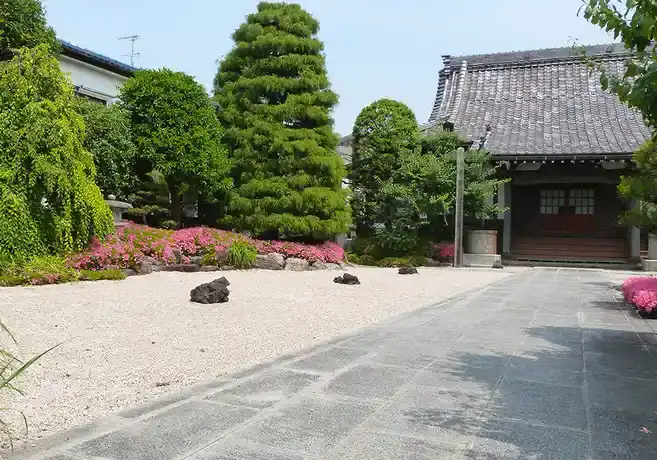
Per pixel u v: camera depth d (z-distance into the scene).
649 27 3.25
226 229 16.97
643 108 3.61
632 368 4.22
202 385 3.68
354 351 4.79
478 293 9.55
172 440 2.70
